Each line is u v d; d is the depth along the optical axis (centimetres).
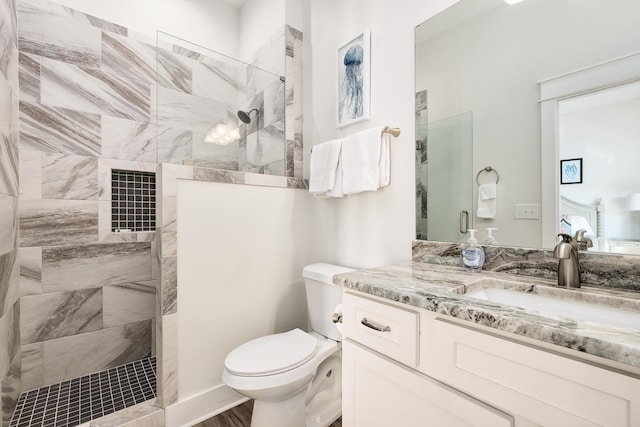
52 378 175
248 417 149
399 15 147
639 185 85
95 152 191
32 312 170
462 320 69
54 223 177
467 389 67
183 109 177
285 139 203
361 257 166
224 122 190
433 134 134
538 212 104
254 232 173
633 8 86
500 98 113
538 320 57
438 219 132
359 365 95
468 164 122
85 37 189
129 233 203
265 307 177
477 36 120
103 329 192
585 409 50
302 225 196
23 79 168
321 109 196
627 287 84
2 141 138
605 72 90
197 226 150
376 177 143
